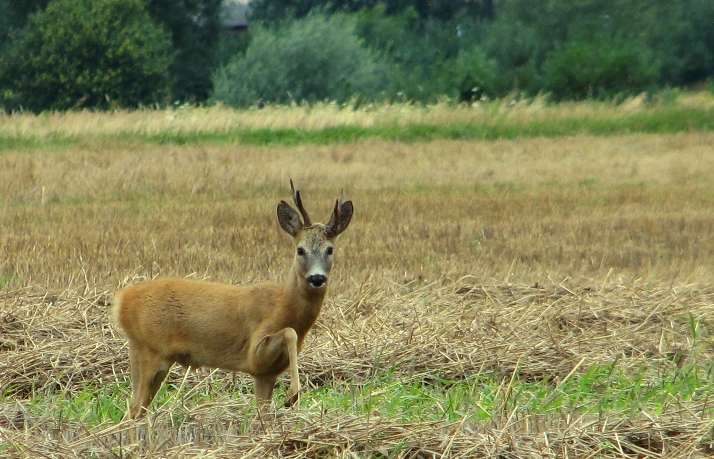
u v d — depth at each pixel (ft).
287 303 90.33
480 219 214.69
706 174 292.81
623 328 121.90
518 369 106.42
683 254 175.94
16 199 232.53
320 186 263.29
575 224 208.13
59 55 571.28
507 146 352.90
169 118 362.33
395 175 285.64
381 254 171.53
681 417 84.38
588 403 94.48
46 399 95.86
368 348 110.32
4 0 649.20
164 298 92.58
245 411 89.04
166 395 100.58
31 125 350.23
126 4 593.01
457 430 78.89
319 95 588.50
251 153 317.42
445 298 136.26
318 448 78.28
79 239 180.24
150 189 249.75
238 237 186.09
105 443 80.28
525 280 150.20
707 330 122.62
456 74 589.32
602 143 364.79
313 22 605.73
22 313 120.16
